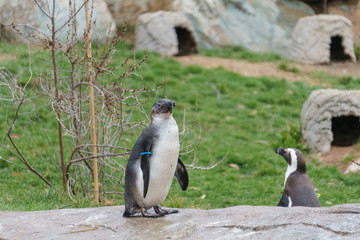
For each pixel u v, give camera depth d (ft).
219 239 28.63
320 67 123.75
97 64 47.75
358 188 65.10
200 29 132.98
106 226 31.45
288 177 45.34
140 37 118.83
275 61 124.36
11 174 61.11
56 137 70.49
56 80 45.75
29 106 76.38
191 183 64.59
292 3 144.66
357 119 81.15
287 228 29.45
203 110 91.25
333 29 126.21
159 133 31.01
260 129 86.48
